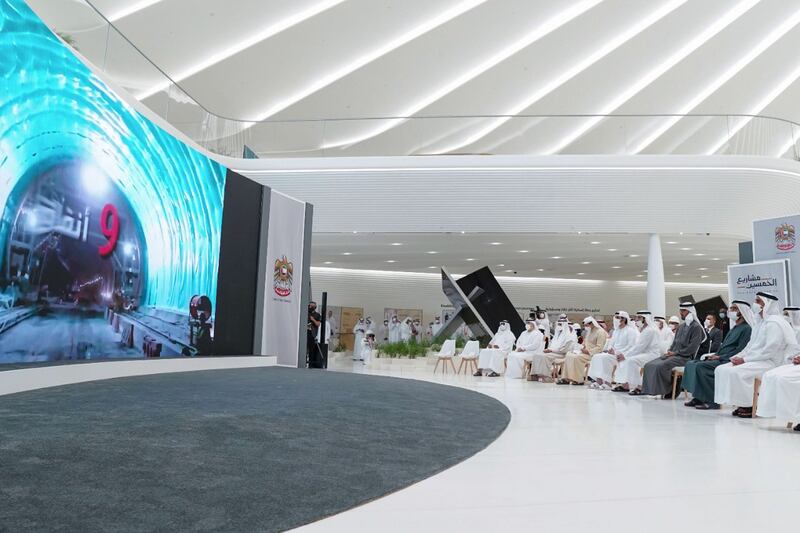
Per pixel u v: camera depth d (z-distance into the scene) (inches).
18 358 233.1
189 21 621.0
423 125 540.4
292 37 662.5
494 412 223.0
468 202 525.3
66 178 258.1
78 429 136.3
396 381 346.3
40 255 242.8
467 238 598.9
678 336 342.6
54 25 293.3
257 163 538.6
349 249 717.3
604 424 207.3
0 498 83.9
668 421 220.7
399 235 588.1
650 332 363.6
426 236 591.2
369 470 115.7
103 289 283.1
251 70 684.7
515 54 714.8
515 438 170.2
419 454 134.5
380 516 88.9
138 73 392.2
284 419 168.9
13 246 227.8
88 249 272.2
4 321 224.5
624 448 157.9
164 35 628.7
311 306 497.4
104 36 344.8
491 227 535.8
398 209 539.5
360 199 540.1
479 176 512.1
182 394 214.8
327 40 672.4
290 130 548.4
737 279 366.6
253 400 207.8
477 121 539.2
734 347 279.1
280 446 131.7
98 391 213.8
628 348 378.9
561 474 123.2
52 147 248.8
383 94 740.0
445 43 695.7
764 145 494.3
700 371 276.2
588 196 506.0
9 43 224.8
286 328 440.8
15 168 227.8
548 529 85.3
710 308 659.4
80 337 268.7
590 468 130.3
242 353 400.8
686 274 883.4
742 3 681.6
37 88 239.6
